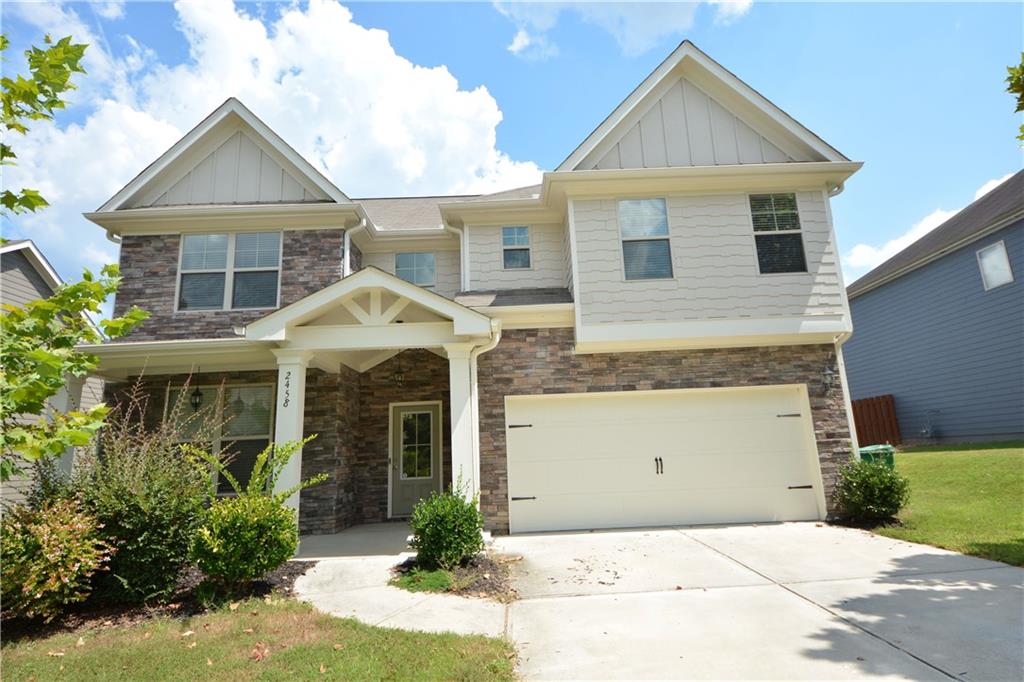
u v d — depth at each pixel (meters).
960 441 16.33
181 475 6.20
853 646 4.20
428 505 7.12
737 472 9.45
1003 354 15.12
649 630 4.76
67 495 5.78
